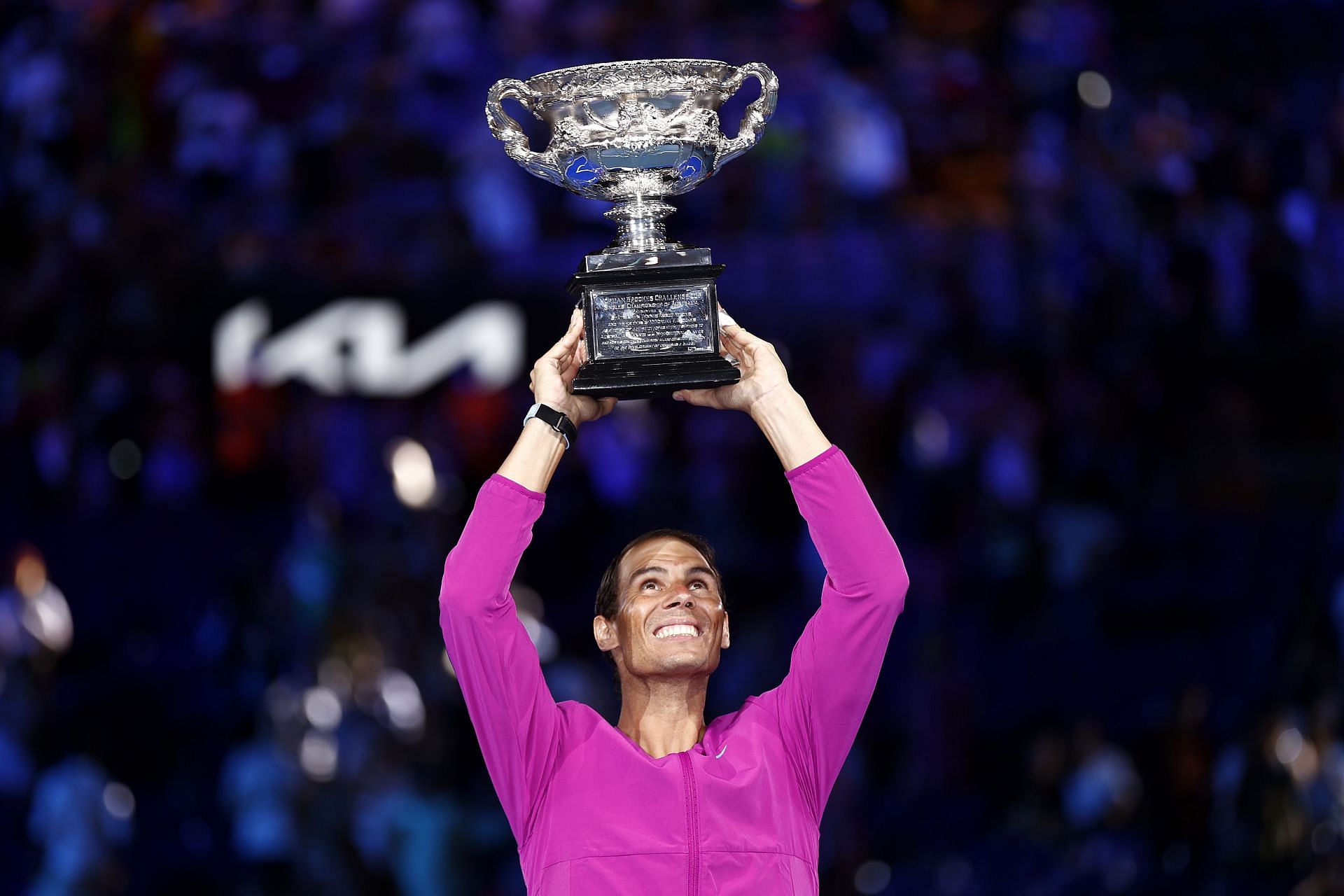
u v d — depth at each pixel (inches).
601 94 423.8
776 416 413.4
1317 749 1178.0
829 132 1675.7
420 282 1617.9
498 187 1625.2
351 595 1391.5
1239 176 1785.2
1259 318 1739.7
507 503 400.5
